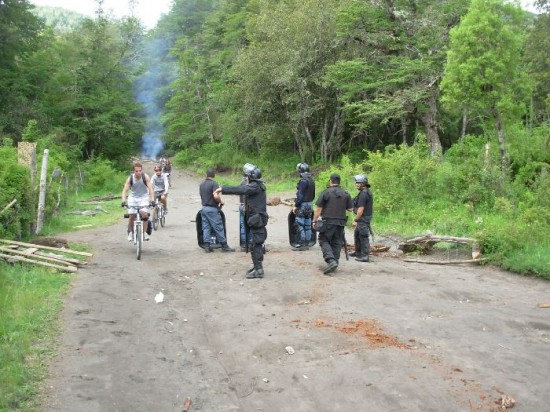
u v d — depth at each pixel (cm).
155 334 603
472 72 1427
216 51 5800
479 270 958
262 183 877
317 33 3219
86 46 4306
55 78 4034
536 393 460
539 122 2494
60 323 623
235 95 3694
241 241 1135
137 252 1013
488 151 1605
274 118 3738
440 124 3130
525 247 989
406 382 478
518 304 741
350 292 779
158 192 1551
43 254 937
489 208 1452
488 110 1535
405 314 680
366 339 586
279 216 1833
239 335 602
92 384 471
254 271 872
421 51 2792
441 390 464
